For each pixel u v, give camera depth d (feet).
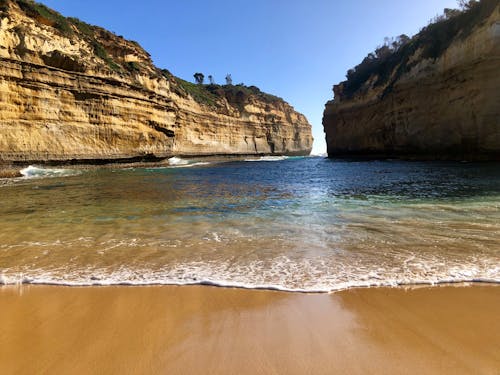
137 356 7.45
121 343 8.01
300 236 18.03
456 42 86.63
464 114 82.94
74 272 13.21
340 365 7.01
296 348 7.69
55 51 85.40
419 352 7.41
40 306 10.21
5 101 72.18
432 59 100.99
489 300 10.13
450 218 21.26
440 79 94.32
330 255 14.76
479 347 7.56
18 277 12.75
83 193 38.63
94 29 127.34
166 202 31.07
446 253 14.61
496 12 73.00
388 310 9.60
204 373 6.82
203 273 12.90
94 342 8.07
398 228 19.08
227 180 57.06
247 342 7.98
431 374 6.64
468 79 81.35
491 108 73.72
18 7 85.35
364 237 17.47
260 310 9.75
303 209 26.27
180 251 15.78
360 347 7.68
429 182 42.75
